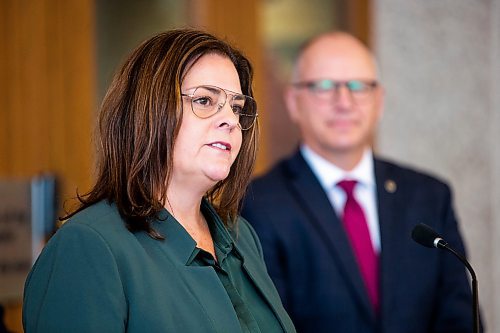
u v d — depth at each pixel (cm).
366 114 741
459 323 704
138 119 424
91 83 861
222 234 473
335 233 696
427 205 735
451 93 1161
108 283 394
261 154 991
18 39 827
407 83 1120
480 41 1191
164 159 429
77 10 855
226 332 414
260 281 482
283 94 1017
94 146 446
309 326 678
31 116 834
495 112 1205
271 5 1014
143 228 425
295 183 720
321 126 730
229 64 446
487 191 1202
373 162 749
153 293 403
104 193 432
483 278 1192
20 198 820
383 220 715
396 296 692
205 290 424
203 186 446
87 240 401
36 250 827
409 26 1122
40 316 391
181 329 401
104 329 386
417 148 1129
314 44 761
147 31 902
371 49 1087
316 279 683
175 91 426
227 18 971
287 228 692
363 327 679
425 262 710
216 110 436
